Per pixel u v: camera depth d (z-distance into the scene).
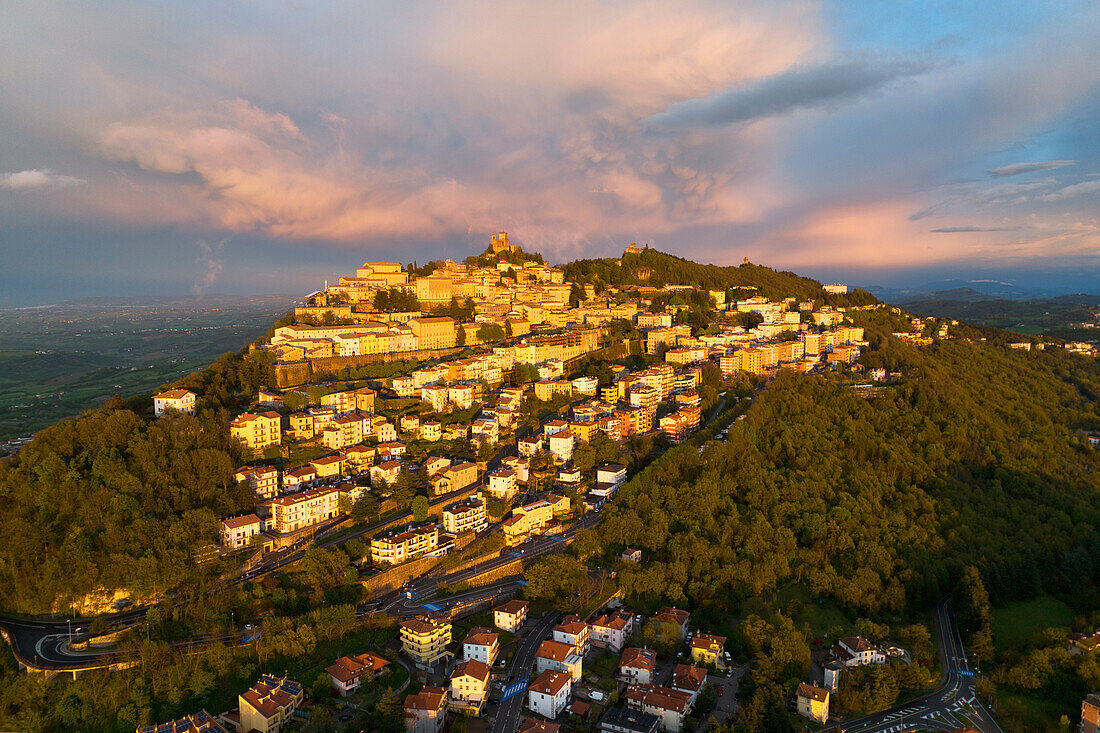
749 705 199.38
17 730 178.50
